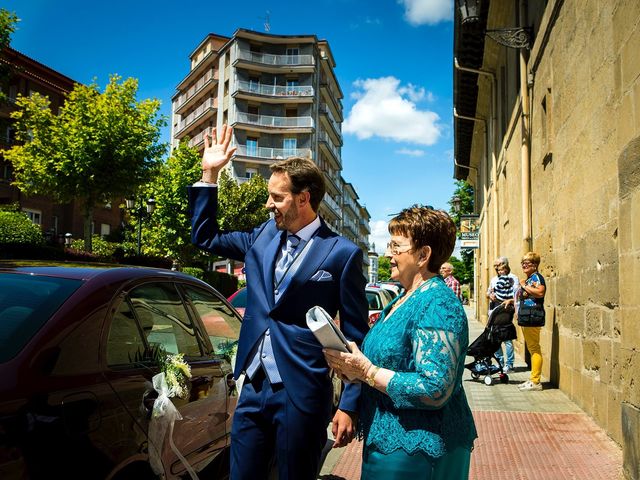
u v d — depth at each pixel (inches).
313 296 97.0
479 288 1005.8
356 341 97.8
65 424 82.0
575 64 269.6
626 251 163.9
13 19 652.7
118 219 1851.6
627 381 161.5
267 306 98.6
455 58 688.4
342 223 3174.2
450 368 74.7
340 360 79.8
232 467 97.4
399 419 78.1
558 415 248.4
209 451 123.3
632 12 162.2
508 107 553.6
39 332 88.8
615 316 206.4
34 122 904.3
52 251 692.7
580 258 259.9
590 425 229.9
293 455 92.9
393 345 79.4
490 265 760.3
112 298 106.1
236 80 2183.8
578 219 263.4
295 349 94.9
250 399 97.3
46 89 1606.8
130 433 94.2
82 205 935.7
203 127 2445.9
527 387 309.0
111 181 882.1
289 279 98.8
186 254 1414.9
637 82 155.4
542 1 359.6
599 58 225.9
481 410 260.7
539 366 310.2
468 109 869.2
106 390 92.1
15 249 650.2
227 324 156.7
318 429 94.7
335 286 98.4
